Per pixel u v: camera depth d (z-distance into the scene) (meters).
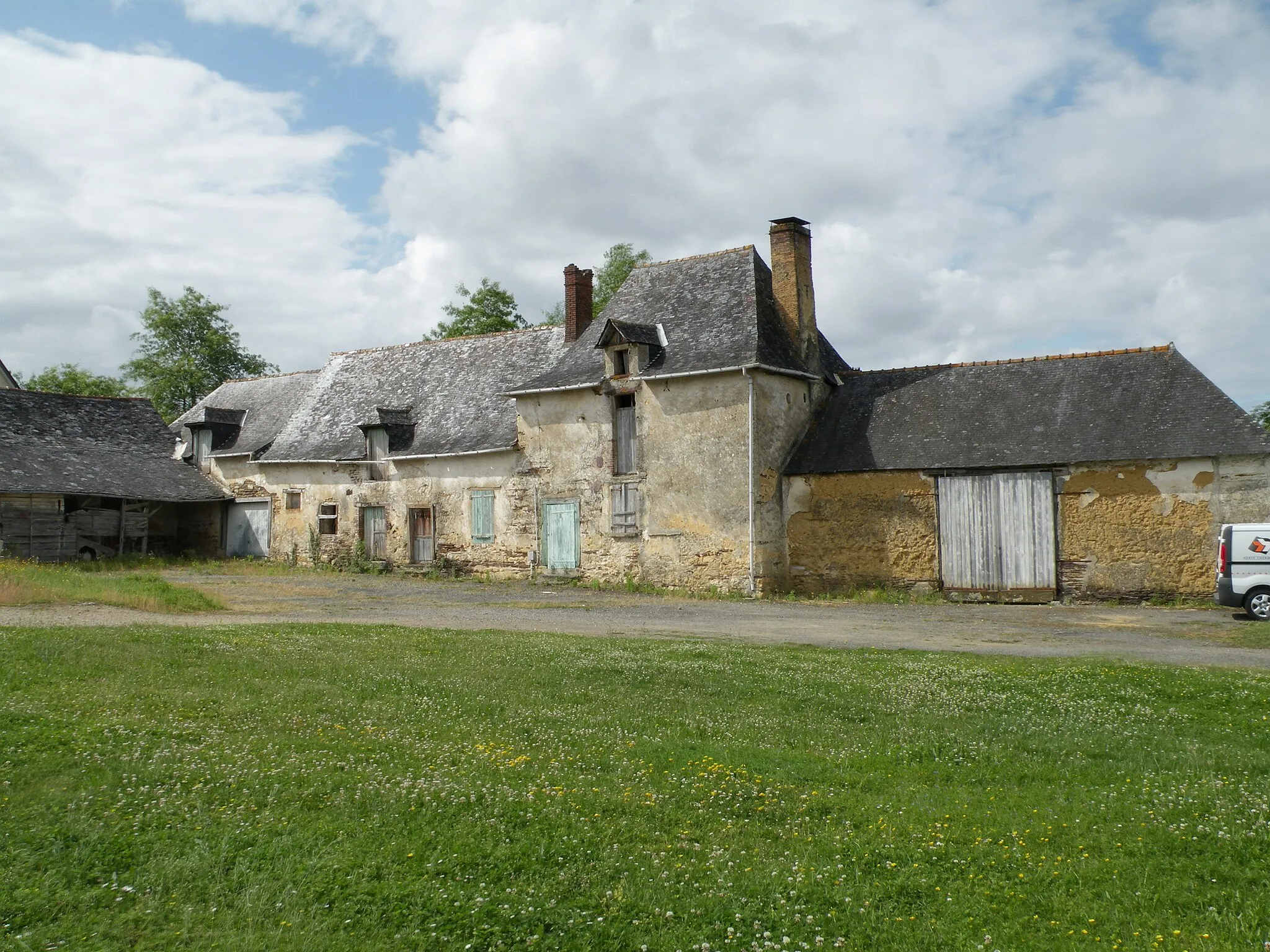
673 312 24.16
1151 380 19.92
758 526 21.19
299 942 4.26
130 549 31.14
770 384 21.91
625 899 4.74
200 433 33.78
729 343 22.08
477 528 26.20
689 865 5.17
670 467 22.39
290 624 14.52
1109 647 13.16
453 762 6.88
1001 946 4.31
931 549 20.41
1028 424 20.25
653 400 22.73
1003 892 4.85
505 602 19.66
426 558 27.42
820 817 5.98
